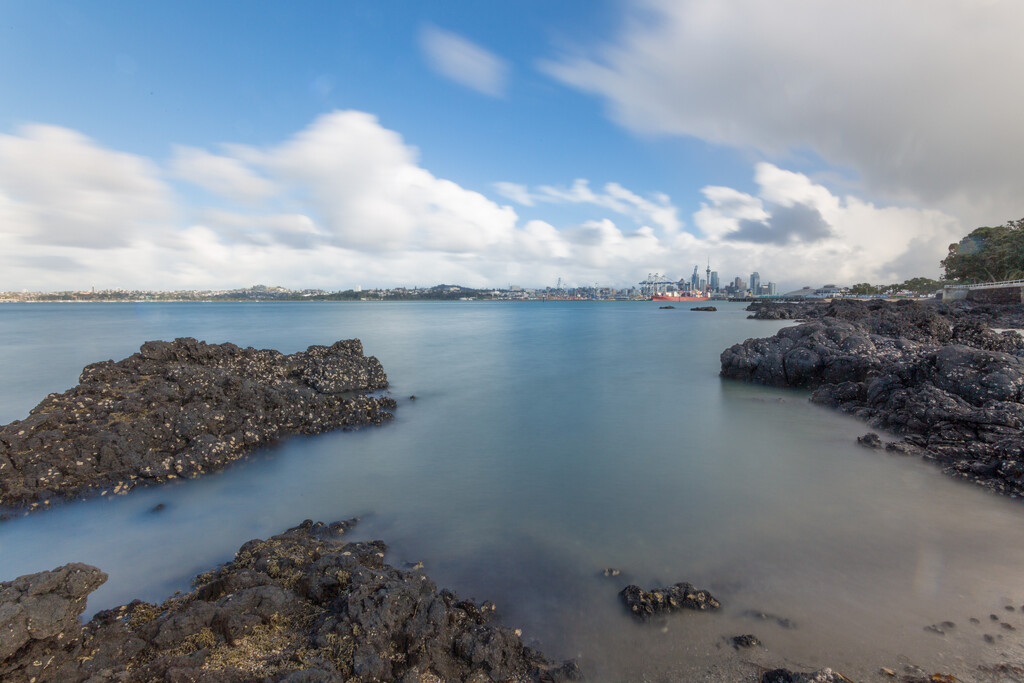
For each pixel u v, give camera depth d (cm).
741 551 951
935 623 734
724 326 7869
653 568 896
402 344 5262
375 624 666
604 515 1120
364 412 2027
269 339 5781
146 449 1479
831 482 1296
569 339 5788
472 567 909
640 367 3528
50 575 610
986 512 1105
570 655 681
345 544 945
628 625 741
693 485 1293
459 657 663
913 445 1566
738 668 651
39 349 4975
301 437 1773
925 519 1074
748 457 1514
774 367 2703
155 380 2005
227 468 1466
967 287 7850
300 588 790
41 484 1268
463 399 2458
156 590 864
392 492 1278
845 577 857
